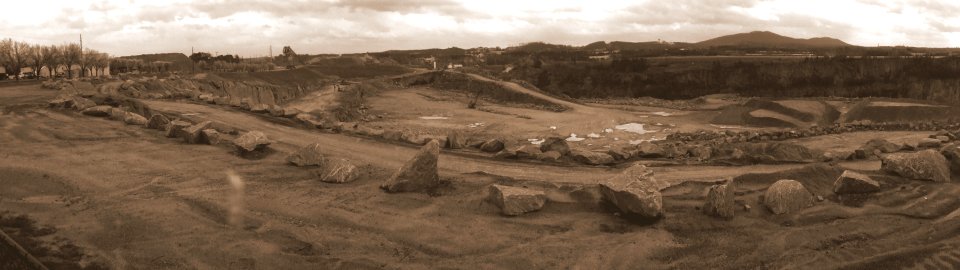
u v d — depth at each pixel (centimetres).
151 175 1469
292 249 999
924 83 9688
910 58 11038
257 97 7025
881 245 1018
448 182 1430
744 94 10538
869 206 1215
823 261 960
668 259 977
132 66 9831
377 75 11919
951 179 1404
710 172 1647
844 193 1286
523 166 1741
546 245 1033
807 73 11069
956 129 3375
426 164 1373
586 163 1794
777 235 1066
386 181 1397
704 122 5241
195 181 1419
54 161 1581
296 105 6650
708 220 1138
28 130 2014
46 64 7012
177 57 16938
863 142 2980
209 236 1037
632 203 1164
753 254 991
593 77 12406
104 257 937
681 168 1711
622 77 12162
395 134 2244
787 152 1866
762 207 1204
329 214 1184
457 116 5988
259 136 1794
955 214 1117
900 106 4566
